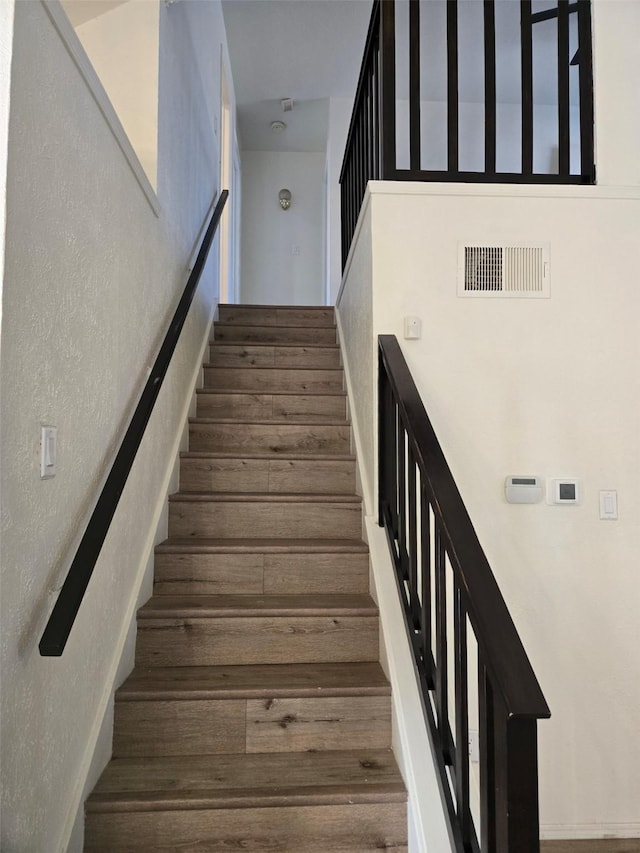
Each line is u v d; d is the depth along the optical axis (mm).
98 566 1628
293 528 2537
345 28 4395
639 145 2301
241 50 4660
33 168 1156
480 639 1133
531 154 2299
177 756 1737
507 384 2215
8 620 1081
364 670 1943
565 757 2121
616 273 2254
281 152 6309
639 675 2160
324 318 4336
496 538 2176
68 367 1357
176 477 2688
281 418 3236
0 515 1041
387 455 2219
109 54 2275
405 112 5062
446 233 2232
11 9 1063
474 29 4207
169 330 2285
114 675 1742
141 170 1966
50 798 1301
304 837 1534
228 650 2012
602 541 2189
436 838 1394
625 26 2316
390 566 2102
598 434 2219
